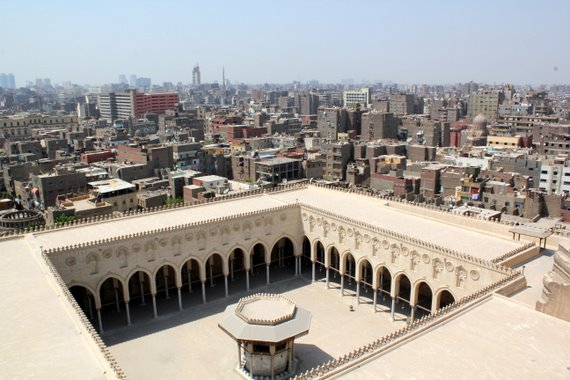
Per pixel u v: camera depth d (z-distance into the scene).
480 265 61.94
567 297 46.22
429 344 42.28
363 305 82.75
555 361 39.41
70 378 37.19
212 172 192.25
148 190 146.88
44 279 57.62
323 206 93.69
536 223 116.31
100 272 72.44
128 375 62.66
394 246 74.12
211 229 82.81
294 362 64.56
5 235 76.75
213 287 90.94
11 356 40.44
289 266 101.69
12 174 157.50
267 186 149.12
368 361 39.81
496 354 40.53
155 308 78.50
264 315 61.31
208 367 64.44
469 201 139.38
